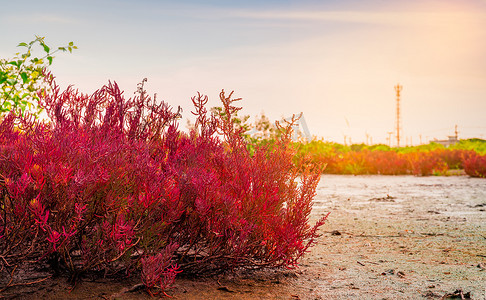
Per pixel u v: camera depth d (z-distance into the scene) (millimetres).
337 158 20562
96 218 3258
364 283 3594
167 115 3920
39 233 3146
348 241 5230
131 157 3439
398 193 11055
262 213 3598
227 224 3375
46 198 2984
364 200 9469
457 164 23219
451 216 7195
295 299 3191
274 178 3840
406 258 4426
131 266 3496
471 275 3820
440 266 4125
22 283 3238
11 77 5555
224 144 3986
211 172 3533
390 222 6578
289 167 4059
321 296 3268
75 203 3025
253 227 3533
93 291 3176
